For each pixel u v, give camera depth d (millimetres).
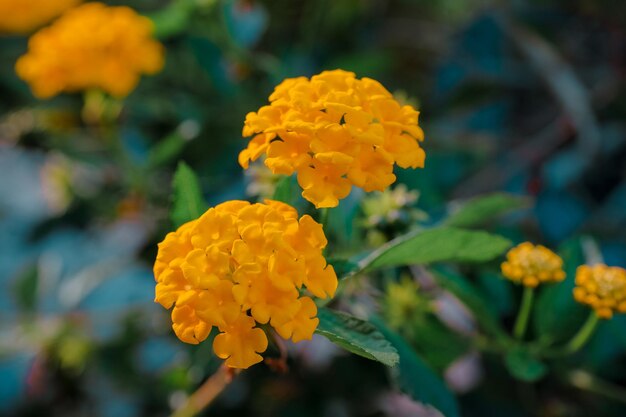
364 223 254
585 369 279
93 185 375
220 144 347
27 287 349
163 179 358
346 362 312
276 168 200
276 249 193
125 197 365
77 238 395
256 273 190
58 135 372
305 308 193
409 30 426
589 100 356
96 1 421
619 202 338
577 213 335
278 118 207
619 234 331
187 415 284
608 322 259
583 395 296
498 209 250
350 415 318
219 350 192
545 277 238
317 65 393
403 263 221
